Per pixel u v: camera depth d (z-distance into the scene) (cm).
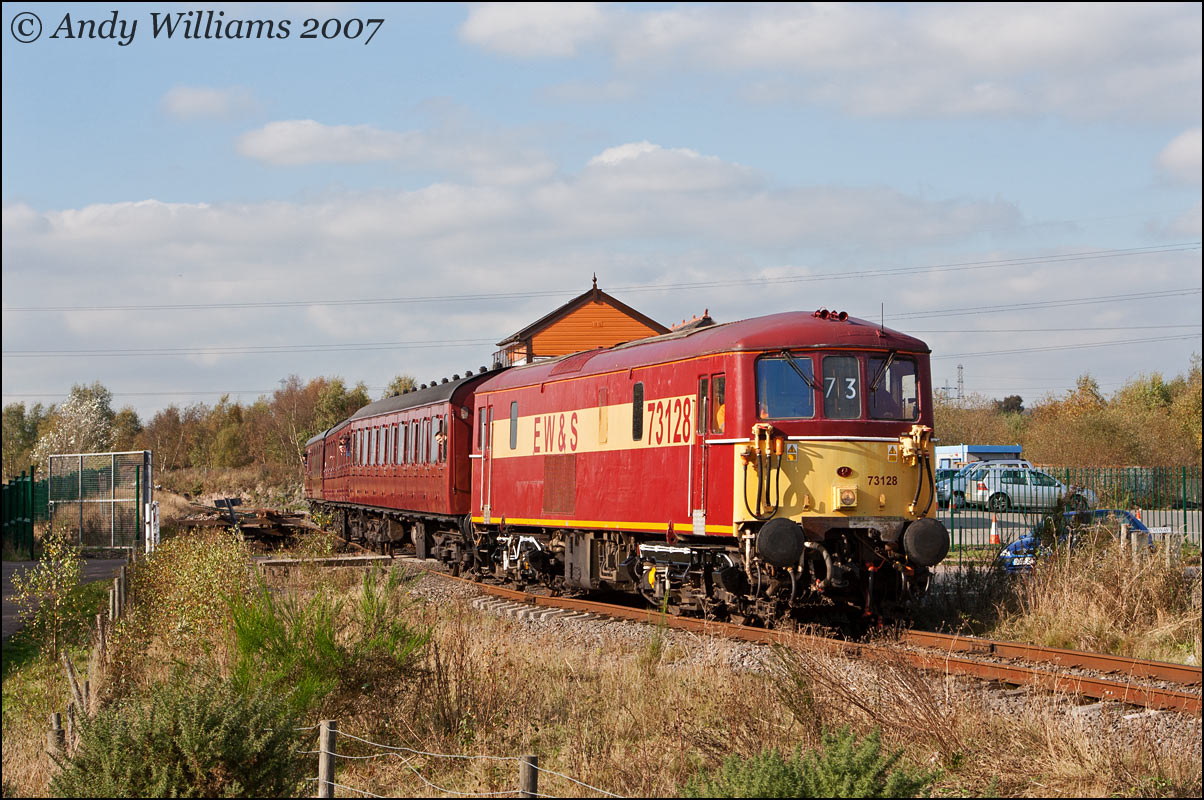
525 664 1255
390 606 1305
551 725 1030
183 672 1194
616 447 1706
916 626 1513
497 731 1009
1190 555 2016
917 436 1419
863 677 1010
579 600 1820
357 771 957
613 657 1291
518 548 2097
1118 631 1348
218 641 1440
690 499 1502
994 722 907
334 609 1204
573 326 5022
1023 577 1573
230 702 889
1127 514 1939
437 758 959
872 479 1407
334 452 3959
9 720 1277
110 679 1309
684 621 1529
